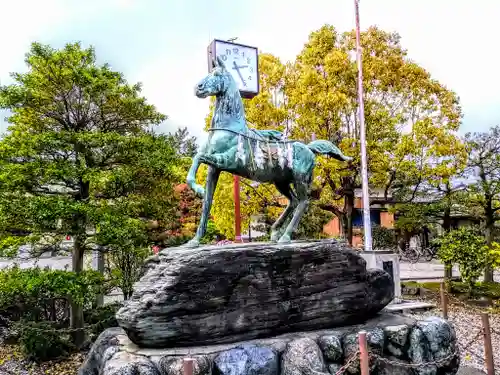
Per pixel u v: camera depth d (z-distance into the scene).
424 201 19.28
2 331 10.52
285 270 5.88
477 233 14.94
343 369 4.94
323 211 15.63
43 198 7.91
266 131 6.57
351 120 13.50
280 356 5.37
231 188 12.89
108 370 4.76
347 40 14.23
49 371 8.38
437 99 13.52
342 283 6.27
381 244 21.17
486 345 6.56
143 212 9.36
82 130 9.11
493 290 14.20
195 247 5.82
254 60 8.88
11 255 8.25
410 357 6.03
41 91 8.66
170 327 5.18
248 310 5.58
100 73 8.87
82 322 9.36
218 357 5.10
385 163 13.05
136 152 8.80
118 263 10.55
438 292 14.09
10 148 7.96
